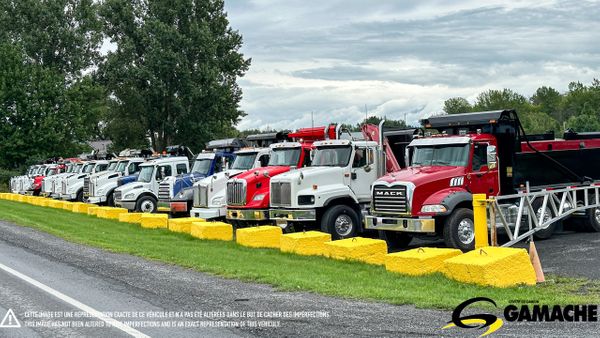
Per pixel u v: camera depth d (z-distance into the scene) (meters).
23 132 59.72
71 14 67.75
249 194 20.45
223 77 64.75
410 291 10.59
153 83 60.06
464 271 11.30
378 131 19.88
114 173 34.50
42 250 16.53
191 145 64.25
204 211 22.80
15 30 66.12
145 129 70.00
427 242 19.05
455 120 18.16
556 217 18.02
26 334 8.41
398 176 16.89
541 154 18.23
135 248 16.78
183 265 13.74
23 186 49.59
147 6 63.00
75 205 32.22
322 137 22.06
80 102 62.97
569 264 13.81
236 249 16.88
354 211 19.08
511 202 17.80
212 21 63.59
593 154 19.62
